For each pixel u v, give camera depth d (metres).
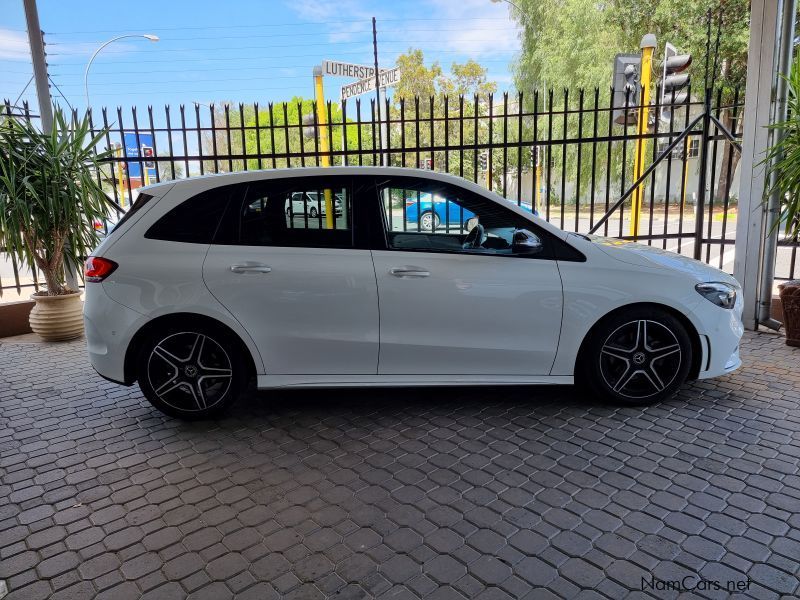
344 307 3.70
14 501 3.04
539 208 21.09
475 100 6.38
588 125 20.25
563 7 23.98
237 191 3.78
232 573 2.43
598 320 3.82
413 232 3.86
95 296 3.75
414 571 2.41
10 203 5.62
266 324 3.71
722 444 3.44
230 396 3.90
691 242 13.46
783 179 5.12
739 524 2.66
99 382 4.89
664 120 9.12
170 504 2.98
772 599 2.20
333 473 3.25
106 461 3.46
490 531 2.67
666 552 2.49
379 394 4.39
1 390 4.73
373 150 6.48
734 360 4.11
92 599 2.29
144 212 3.80
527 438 3.59
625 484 3.03
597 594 2.25
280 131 20.75
